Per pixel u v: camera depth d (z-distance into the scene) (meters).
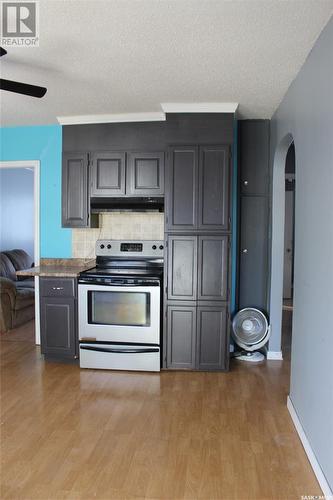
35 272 3.56
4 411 2.66
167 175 3.39
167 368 3.46
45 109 3.49
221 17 1.95
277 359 3.77
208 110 3.32
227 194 3.33
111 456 2.14
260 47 2.26
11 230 6.95
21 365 3.55
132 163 3.66
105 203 3.67
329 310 1.85
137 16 1.95
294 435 2.39
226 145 3.32
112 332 3.44
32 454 2.16
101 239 4.05
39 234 4.16
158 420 2.55
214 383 3.17
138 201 3.63
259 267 3.88
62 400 2.83
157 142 3.63
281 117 3.22
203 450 2.21
